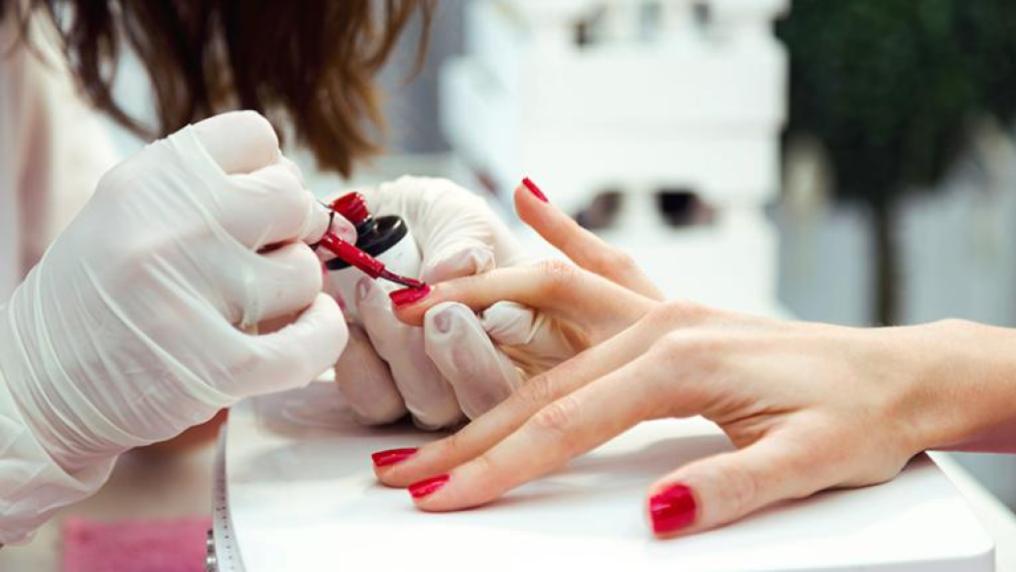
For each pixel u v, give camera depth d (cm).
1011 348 87
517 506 77
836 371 81
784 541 72
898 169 193
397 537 74
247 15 124
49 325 83
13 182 151
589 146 180
